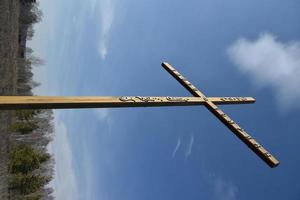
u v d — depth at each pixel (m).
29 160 29.03
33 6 42.62
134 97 5.34
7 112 16.69
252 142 6.09
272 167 5.95
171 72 7.37
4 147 17.39
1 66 14.63
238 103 7.54
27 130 35.72
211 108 6.54
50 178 40.41
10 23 17.05
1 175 18.45
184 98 6.27
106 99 4.94
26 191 29.27
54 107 4.46
